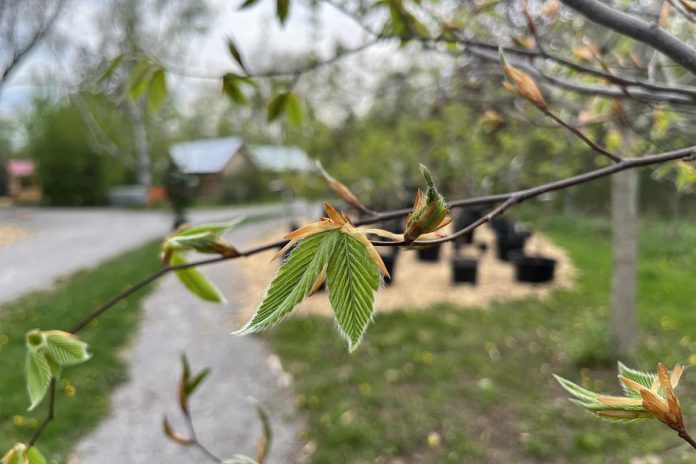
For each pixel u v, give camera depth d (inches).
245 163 1338.6
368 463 130.0
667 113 59.5
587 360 179.6
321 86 293.3
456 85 141.1
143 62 39.2
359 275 14.9
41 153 1075.3
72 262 414.0
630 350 180.2
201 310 267.9
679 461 122.0
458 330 220.5
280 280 15.0
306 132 317.4
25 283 337.4
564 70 64.1
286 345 209.3
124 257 434.9
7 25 573.9
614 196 184.1
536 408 151.6
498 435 138.9
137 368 195.9
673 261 374.0
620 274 181.2
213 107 1432.1
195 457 139.1
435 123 228.4
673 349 193.9
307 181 333.1
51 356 26.3
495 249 409.1
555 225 562.3
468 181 342.6
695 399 149.5
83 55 693.3
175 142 1227.2
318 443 139.9
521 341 207.6
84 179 1083.3
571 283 307.0
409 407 154.6
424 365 183.5
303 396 165.6
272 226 677.9
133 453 140.9
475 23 61.0
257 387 176.4
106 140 1016.2
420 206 16.4
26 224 721.0
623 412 17.5
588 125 59.0
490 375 174.9
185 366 35.2
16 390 167.9
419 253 370.6
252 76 38.9
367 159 303.3
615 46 62.4
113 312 262.5
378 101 316.8
